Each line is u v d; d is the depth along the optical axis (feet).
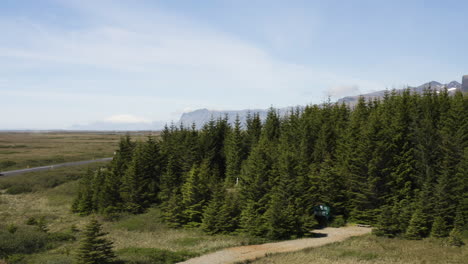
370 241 105.60
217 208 129.70
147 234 124.98
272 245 106.11
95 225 87.51
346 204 139.95
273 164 139.44
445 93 172.86
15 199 187.11
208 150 202.18
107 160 347.15
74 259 85.46
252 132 213.05
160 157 181.98
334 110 202.59
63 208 171.94
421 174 127.54
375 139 135.33
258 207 130.31
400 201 121.49
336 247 99.40
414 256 88.07
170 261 88.43
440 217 108.27
